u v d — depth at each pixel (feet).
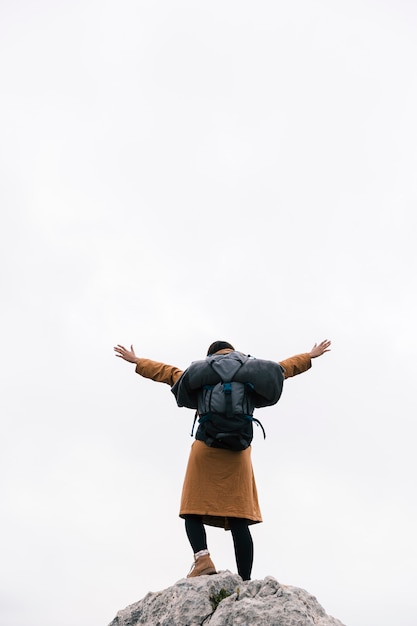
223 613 25.21
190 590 26.37
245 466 27.91
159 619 26.43
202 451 27.81
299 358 28.86
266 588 25.86
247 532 27.40
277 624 24.53
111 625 27.27
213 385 27.48
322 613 25.89
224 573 26.81
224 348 28.89
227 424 27.09
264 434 27.55
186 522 27.71
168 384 28.94
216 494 27.45
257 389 27.30
